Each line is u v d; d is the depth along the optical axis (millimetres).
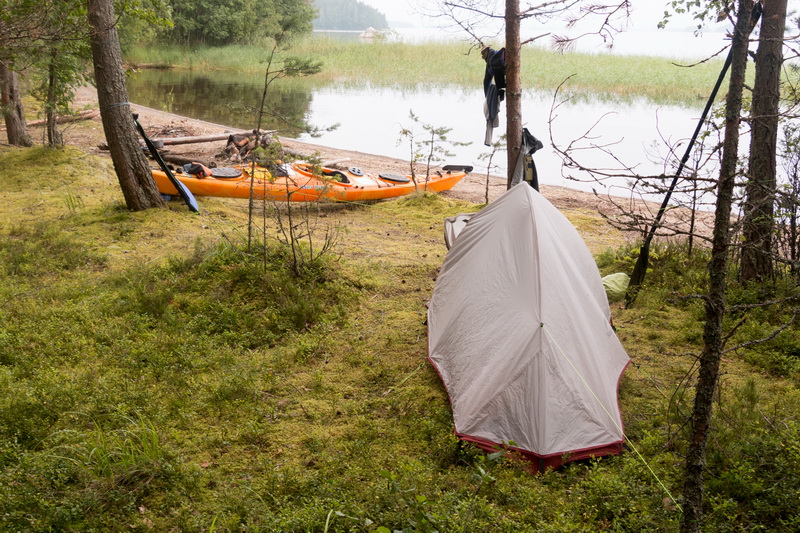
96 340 6473
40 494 3943
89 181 13703
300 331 6992
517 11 8594
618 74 33812
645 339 6984
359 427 5223
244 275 7738
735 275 7848
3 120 19953
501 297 5398
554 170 17125
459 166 14875
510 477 4535
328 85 35344
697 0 6621
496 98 9336
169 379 5793
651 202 13586
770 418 5203
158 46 47969
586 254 6340
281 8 56562
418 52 46344
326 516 3918
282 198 11891
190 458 4738
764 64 6863
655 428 5242
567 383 4867
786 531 3898
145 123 21719
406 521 3719
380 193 12891
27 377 5703
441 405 5516
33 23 8883
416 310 7633
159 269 8164
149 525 3980
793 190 6746
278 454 4832
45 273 8312
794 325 6844
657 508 4078
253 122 23375
